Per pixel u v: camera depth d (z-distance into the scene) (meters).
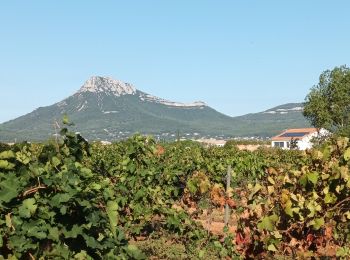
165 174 12.36
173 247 10.28
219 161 20.67
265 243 6.71
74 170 5.14
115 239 5.13
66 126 5.66
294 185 7.07
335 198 6.72
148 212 10.83
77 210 4.86
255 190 7.10
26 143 5.55
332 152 7.16
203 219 15.84
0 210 4.71
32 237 4.71
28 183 4.81
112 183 11.05
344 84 84.38
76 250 4.96
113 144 24.06
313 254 6.89
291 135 135.00
